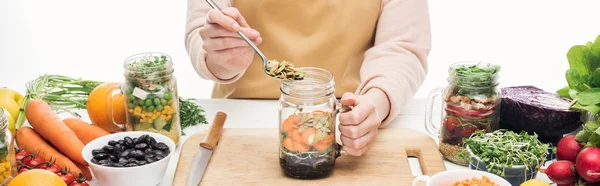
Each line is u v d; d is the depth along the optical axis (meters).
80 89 1.81
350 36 1.90
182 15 3.72
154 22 3.68
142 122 1.55
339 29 1.89
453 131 1.46
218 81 1.80
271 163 1.47
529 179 1.31
